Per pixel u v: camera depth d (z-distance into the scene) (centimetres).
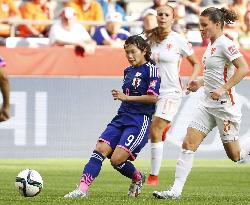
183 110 5369
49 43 5606
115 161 2814
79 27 5600
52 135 5331
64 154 5353
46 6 6162
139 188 2983
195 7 6319
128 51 2888
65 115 5328
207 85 2888
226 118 2884
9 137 5288
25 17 6069
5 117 2408
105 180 4038
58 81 5297
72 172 4434
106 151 2830
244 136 5416
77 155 5359
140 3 6581
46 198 2819
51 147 5334
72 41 5553
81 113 5338
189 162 2891
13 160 5234
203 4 6556
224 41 2822
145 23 4516
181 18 5988
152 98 2842
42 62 5266
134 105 2848
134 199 2831
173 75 3809
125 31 5709
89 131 5359
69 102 5319
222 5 6544
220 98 2859
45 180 3944
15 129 5288
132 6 6569
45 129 5322
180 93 3847
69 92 5312
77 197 2806
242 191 3469
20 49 5238
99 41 5622
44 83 5281
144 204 2639
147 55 2908
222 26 2845
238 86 5406
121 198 2870
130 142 2817
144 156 5472
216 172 4600
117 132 2847
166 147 5397
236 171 4678
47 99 5300
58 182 3831
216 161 5369
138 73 2894
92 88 5331
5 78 2369
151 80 2870
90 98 5334
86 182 2817
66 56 5288
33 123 5303
